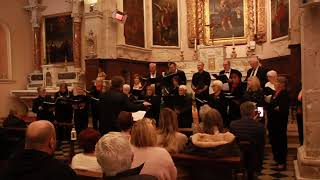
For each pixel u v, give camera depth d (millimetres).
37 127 2574
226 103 7520
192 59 15219
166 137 4152
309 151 4715
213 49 13539
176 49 15445
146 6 14891
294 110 10039
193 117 7555
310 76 4707
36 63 14906
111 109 5562
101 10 13039
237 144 4434
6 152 4891
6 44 14234
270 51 13875
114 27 13156
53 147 2664
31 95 13688
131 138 3293
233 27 14914
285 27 12586
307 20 4688
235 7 14883
